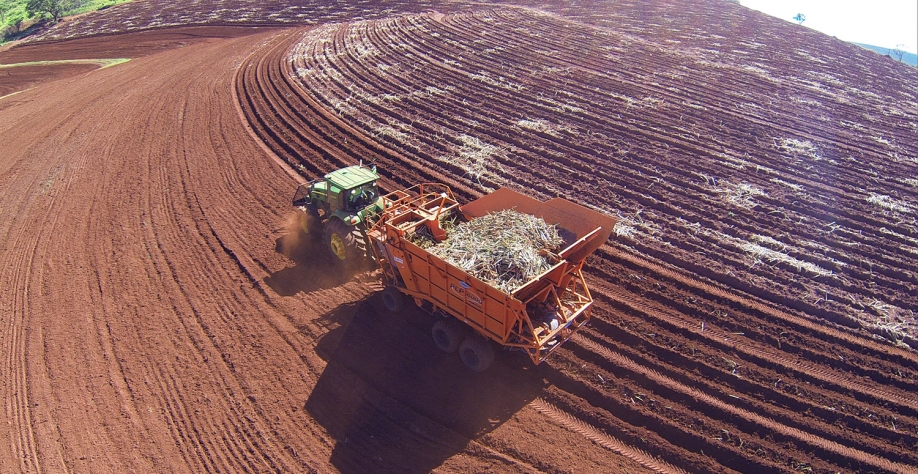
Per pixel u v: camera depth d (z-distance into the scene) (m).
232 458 7.33
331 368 8.61
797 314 9.52
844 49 25.89
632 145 15.31
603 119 16.83
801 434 7.44
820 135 16.23
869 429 7.51
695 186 13.37
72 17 42.06
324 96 19.20
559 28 27.00
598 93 18.88
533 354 7.67
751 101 18.58
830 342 8.95
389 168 14.43
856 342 8.88
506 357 8.66
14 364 8.88
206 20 36.34
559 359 8.59
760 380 8.20
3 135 19.12
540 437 7.50
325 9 35.66
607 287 10.12
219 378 8.50
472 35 25.44
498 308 7.40
